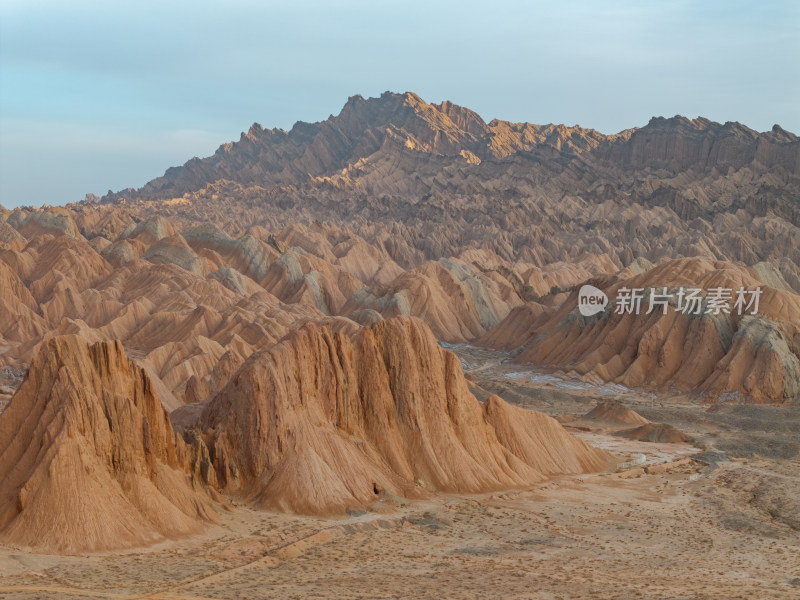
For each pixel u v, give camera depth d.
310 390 87.38
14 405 69.94
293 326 190.12
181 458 76.75
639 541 77.56
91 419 68.31
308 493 79.56
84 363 71.62
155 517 68.81
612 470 109.69
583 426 145.50
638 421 149.75
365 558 67.25
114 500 66.94
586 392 184.75
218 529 71.88
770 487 104.06
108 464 68.69
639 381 189.38
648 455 122.31
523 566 66.38
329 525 75.56
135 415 70.62
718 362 182.25
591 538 77.62
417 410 93.25
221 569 61.97
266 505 78.94
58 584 55.31
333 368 89.56
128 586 56.00
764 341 178.62
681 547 76.19
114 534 65.19
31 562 59.59
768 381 173.00
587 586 59.91
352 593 55.81
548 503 90.00
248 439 82.69
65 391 69.25
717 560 71.94
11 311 197.38
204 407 88.94
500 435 100.94
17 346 173.88
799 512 91.62
